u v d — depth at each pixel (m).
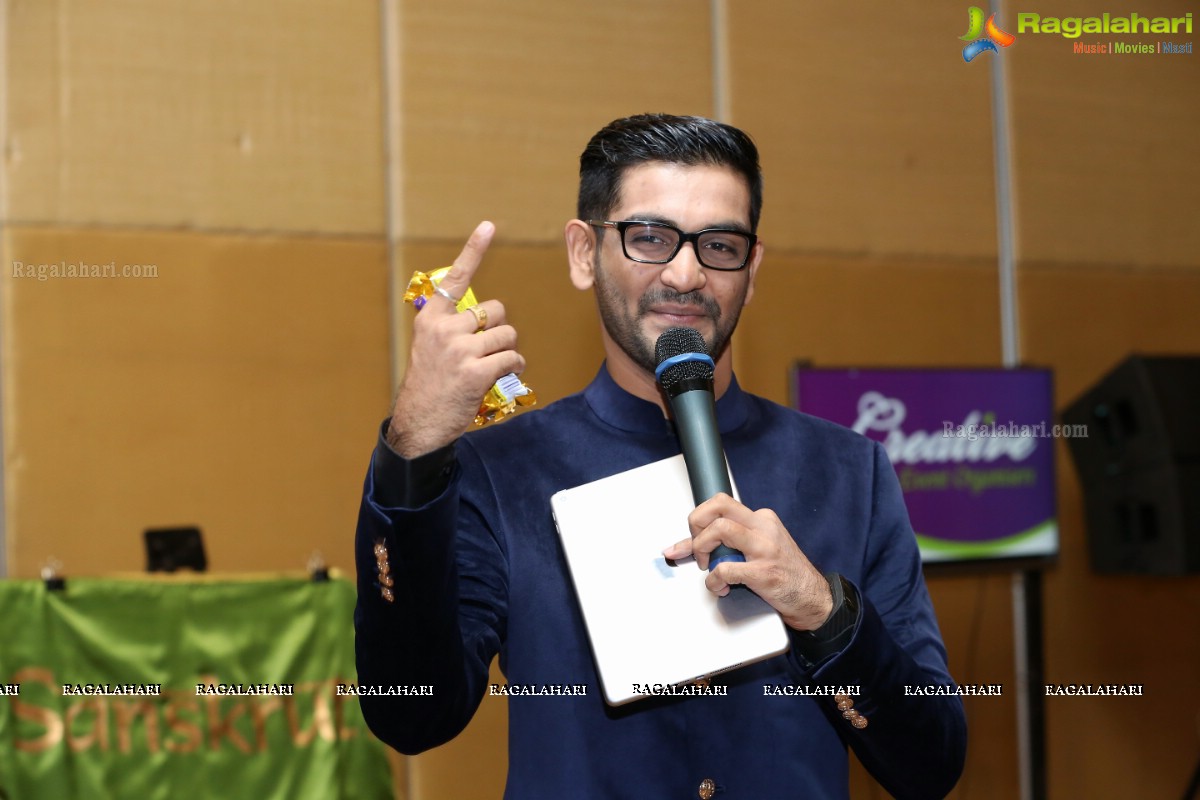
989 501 3.83
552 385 3.63
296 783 2.67
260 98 3.43
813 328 3.95
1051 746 4.18
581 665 1.24
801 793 1.23
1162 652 4.33
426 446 1.07
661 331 1.26
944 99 4.18
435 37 3.62
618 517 1.21
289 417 3.40
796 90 3.99
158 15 3.34
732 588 1.16
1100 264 4.33
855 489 1.38
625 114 3.79
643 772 1.21
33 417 3.18
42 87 3.23
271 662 2.69
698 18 3.89
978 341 4.15
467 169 3.62
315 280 3.45
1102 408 4.01
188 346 3.32
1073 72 4.34
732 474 1.35
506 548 1.29
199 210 3.35
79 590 2.58
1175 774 4.30
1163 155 4.44
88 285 3.24
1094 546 4.11
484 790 3.54
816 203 3.99
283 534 3.37
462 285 1.08
